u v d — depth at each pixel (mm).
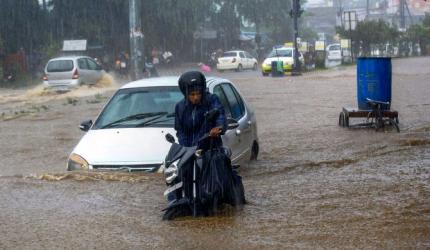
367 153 18266
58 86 47750
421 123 24203
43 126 28391
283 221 11422
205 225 11336
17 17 76000
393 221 11172
